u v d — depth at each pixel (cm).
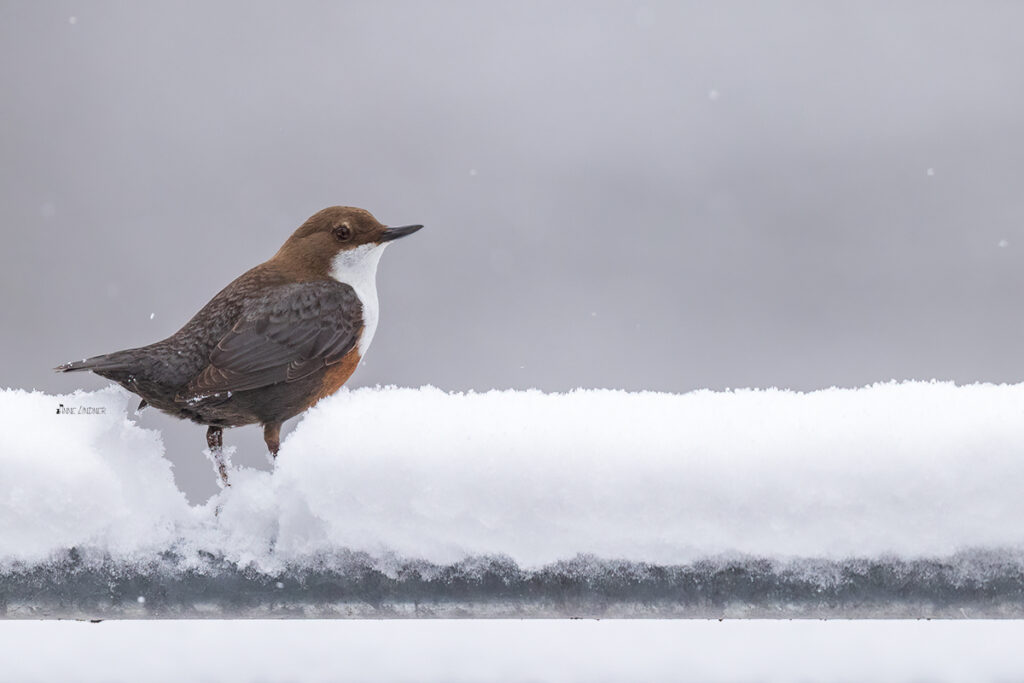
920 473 322
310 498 336
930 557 323
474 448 335
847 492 322
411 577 337
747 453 329
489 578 334
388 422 344
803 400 356
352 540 337
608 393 374
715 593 327
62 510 345
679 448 331
